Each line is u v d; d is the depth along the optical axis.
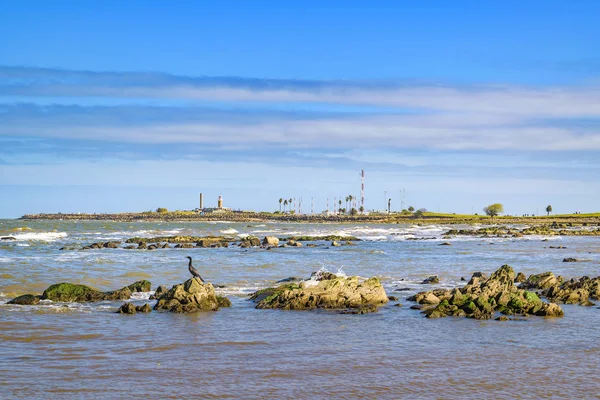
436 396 20.92
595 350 27.09
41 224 199.88
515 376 23.16
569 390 21.62
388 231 162.75
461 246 97.56
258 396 20.72
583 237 129.75
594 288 42.22
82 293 38.44
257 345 27.58
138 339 28.28
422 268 60.66
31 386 21.33
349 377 22.88
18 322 31.11
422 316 34.72
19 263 56.84
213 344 27.61
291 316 34.53
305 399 20.52
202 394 20.83
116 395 20.59
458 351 26.77
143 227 179.75
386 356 25.84
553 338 29.38
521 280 50.81
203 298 36.25
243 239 107.75
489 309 35.78
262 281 48.59
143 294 40.91
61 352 25.78
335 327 31.62
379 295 38.78
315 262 65.25
